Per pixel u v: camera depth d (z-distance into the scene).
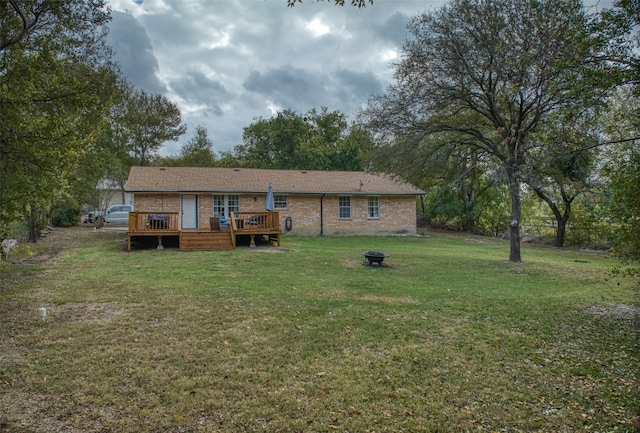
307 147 38.59
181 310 6.98
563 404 4.14
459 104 15.16
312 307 7.39
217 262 12.41
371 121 16.23
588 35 6.14
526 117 13.92
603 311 7.96
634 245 6.46
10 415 3.63
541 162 11.23
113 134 34.47
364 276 11.02
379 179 26.39
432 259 14.87
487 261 14.79
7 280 9.45
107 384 4.25
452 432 3.57
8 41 7.36
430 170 17.84
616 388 4.52
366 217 24.33
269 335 5.84
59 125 7.89
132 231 15.35
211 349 5.27
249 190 21.42
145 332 5.87
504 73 13.04
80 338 5.59
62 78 8.07
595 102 6.60
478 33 13.18
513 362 5.20
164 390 4.16
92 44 8.88
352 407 3.93
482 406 4.05
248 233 16.78
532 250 20.39
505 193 28.55
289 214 22.94
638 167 5.94
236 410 3.82
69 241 18.50
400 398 4.14
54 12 7.98
